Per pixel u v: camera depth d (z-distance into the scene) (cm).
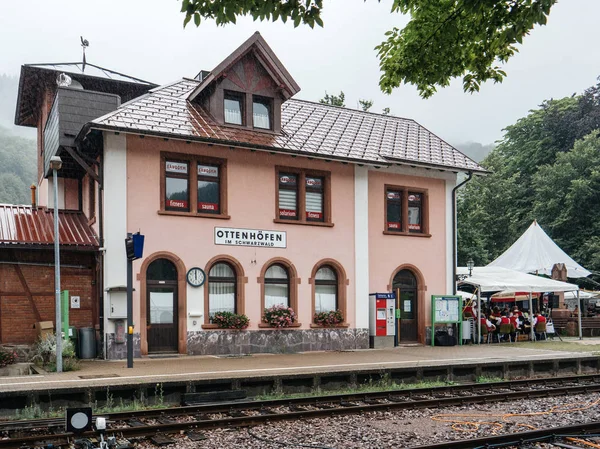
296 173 2253
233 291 2094
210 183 2084
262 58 2189
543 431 954
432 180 2588
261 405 1261
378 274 2408
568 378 1712
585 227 4859
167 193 2005
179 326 1966
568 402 1365
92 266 1998
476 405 1327
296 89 2255
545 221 4984
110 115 1908
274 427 1073
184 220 2002
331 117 2619
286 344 2141
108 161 1898
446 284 2581
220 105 2130
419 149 2620
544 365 1884
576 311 3678
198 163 2062
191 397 1282
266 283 2161
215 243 2048
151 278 1953
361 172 2381
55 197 1584
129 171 1927
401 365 1658
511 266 3362
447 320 2475
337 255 2297
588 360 1975
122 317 1855
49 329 1838
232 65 2153
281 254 2175
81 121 2042
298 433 1026
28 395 1171
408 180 2525
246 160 2134
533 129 5753
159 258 1961
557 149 5497
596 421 1087
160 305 1961
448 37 845
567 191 4878
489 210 5175
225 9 701
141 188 1942
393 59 911
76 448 790
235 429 1053
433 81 920
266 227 2152
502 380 1744
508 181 5262
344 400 1345
